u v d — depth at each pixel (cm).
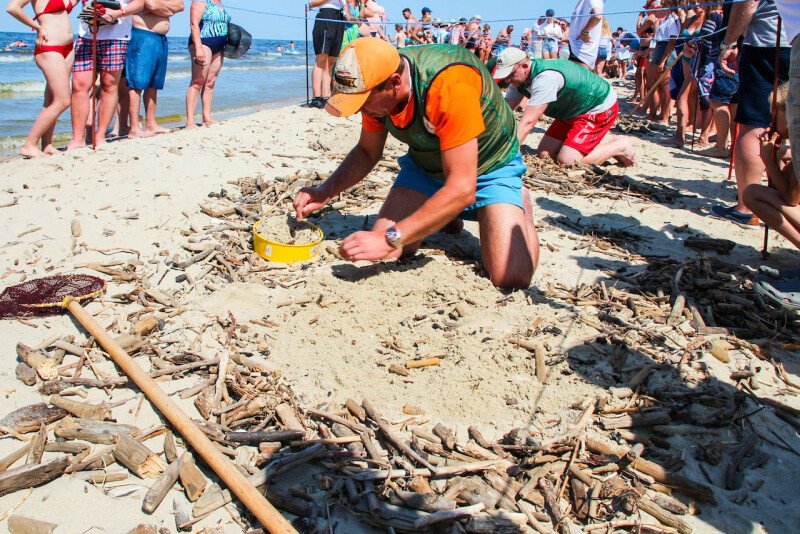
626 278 408
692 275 406
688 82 847
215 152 638
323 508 222
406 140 364
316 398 277
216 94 1688
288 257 404
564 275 414
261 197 516
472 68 330
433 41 1614
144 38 692
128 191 511
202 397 269
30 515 213
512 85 665
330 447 248
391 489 229
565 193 601
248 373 289
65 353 301
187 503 222
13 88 1598
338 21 919
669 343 329
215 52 809
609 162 754
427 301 352
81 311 327
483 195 380
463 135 320
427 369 296
